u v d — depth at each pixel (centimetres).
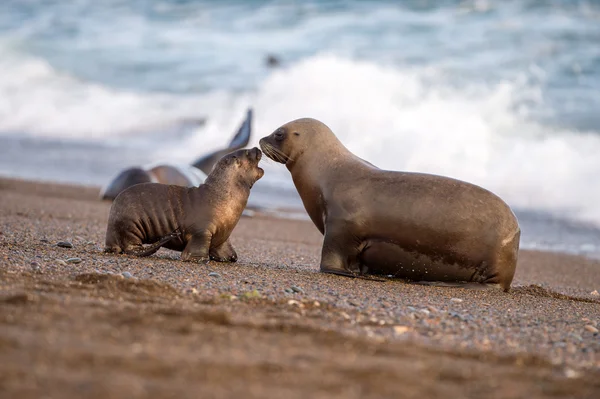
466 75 8038
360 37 9538
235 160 3072
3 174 6444
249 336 1812
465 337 2070
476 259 2875
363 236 2922
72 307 1919
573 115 7106
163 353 1597
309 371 1566
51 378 1392
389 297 2559
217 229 3003
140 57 10062
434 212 2850
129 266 2692
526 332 2203
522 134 6769
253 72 9056
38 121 8450
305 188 3083
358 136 7100
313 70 8088
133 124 8188
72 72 9644
